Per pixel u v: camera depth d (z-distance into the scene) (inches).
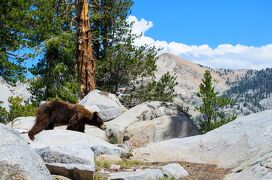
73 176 414.6
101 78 1368.1
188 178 471.5
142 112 818.2
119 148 565.0
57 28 1274.6
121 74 1368.1
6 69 1135.0
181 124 793.6
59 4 1195.9
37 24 1218.6
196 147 569.3
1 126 320.8
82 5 1129.4
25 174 299.7
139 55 1384.1
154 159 557.9
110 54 1365.7
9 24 1115.9
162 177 462.0
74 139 565.3
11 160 301.4
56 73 1350.9
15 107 1183.6
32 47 1167.0
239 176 454.3
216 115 919.7
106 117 850.1
